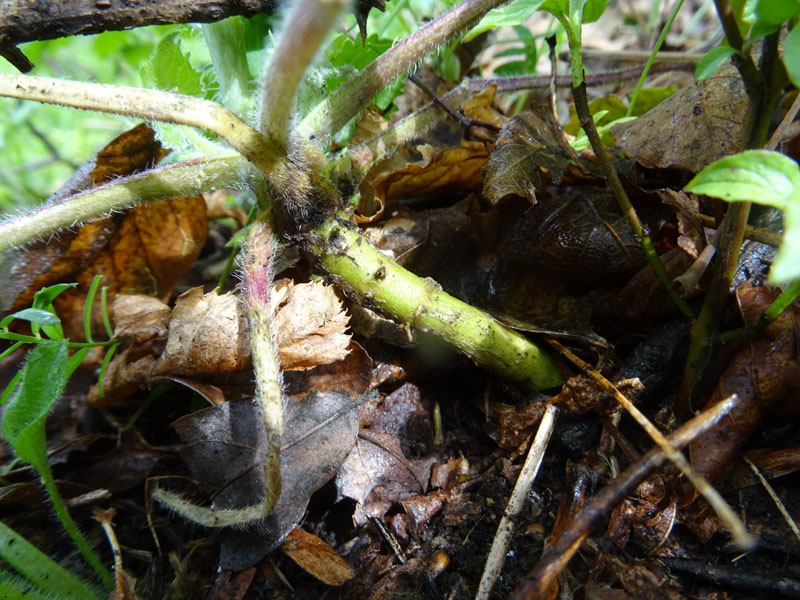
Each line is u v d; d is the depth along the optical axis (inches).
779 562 4.0
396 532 4.6
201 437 4.7
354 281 4.9
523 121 5.7
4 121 10.2
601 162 4.4
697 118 5.1
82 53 11.5
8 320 4.6
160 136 4.9
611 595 4.0
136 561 4.7
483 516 4.6
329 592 4.3
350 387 5.2
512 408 5.1
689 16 11.0
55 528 5.0
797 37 2.9
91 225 5.8
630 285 5.1
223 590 4.3
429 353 5.5
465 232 6.0
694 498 4.3
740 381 4.4
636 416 4.0
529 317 5.4
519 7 4.2
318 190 4.7
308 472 4.6
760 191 2.7
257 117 4.6
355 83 5.0
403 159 6.6
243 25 5.6
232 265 6.2
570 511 4.5
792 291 3.9
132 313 5.7
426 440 5.2
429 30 5.0
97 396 5.6
